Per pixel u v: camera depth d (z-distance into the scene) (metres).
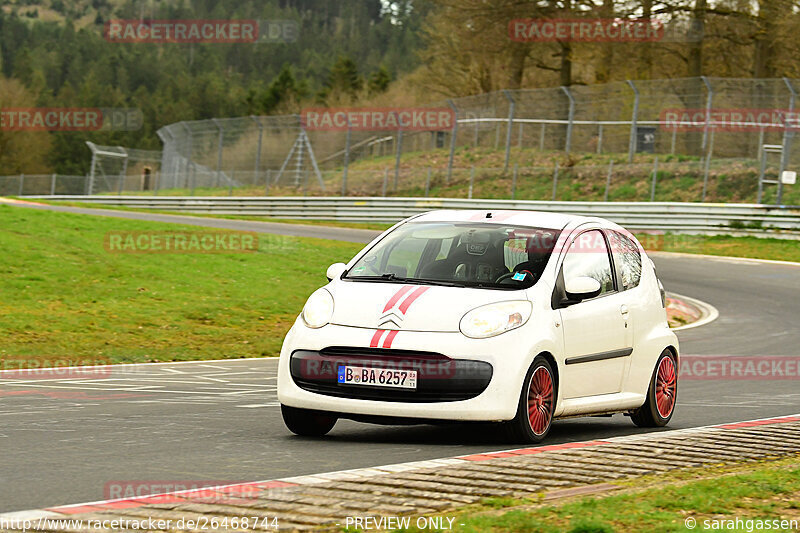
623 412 26.50
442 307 22.48
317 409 22.61
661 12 151.75
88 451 20.56
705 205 108.50
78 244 69.62
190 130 162.12
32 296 54.66
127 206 153.00
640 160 142.00
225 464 19.38
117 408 27.81
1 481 17.22
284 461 19.84
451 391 21.78
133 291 58.72
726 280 79.50
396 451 21.44
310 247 82.81
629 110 147.25
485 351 21.89
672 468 19.23
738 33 154.38
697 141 144.75
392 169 156.12
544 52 174.25
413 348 21.91
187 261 69.31
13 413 26.23
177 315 54.03
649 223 111.12
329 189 153.62
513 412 21.94
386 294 23.08
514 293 23.14
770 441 23.23
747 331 56.28
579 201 124.56
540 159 148.00
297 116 151.00
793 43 149.38
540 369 22.81
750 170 130.88
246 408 28.61
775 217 105.62
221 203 145.88
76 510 14.66
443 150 159.88
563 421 28.58
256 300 60.09
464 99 144.12
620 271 26.92
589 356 24.48
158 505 14.94
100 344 45.25
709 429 25.02
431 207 125.31
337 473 17.75
